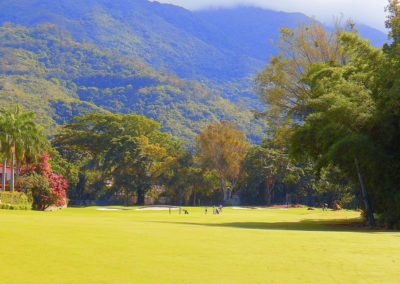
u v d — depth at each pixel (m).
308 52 58.59
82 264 16.23
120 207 100.56
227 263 16.94
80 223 31.05
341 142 38.53
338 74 45.22
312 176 116.00
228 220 50.66
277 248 20.64
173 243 21.42
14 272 14.90
